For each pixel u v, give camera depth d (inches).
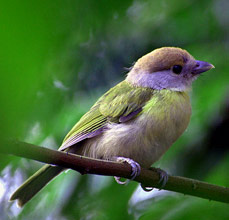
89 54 427.5
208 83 414.6
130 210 381.7
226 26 448.8
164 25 465.1
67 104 406.9
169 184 310.3
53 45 106.3
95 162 269.3
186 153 412.8
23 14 94.2
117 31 439.2
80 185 410.3
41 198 410.0
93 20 203.3
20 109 95.9
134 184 396.8
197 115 390.0
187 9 456.8
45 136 388.2
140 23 461.1
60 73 375.2
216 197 301.7
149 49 462.3
